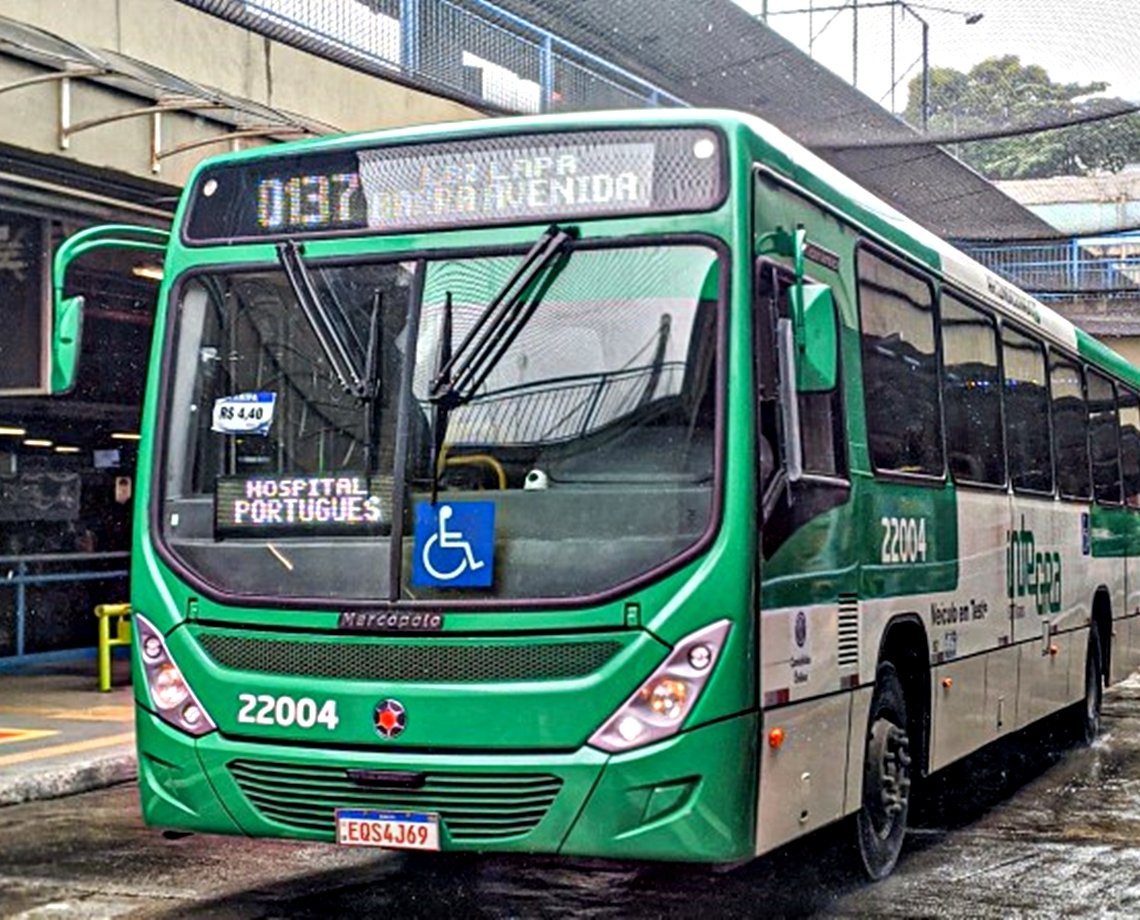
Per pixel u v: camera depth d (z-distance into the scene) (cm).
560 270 691
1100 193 3634
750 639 657
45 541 1709
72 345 756
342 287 714
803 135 2148
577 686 646
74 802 1038
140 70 1280
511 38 1839
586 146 702
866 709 805
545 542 661
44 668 1658
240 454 715
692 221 686
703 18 1898
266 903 768
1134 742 1431
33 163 1249
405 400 690
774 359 704
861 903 791
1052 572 1235
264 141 1417
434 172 716
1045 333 1269
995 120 2289
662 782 641
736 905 779
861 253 841
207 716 692
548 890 804
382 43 1650
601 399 675
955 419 1000
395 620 666
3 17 1207
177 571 705
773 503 686
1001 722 1074
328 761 669
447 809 657
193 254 746
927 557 912
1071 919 762
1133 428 1641
